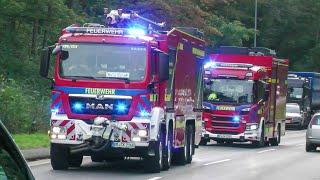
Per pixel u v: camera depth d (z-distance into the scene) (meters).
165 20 57.88
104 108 21.00
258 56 41.72
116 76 21.06
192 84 26.94
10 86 38.47
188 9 60.19
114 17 23.88
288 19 107.88
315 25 110.44
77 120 21.11
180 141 25.17
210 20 73.12
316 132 37.47
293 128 77.00
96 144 21.03
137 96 20.94
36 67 45.78
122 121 20.97
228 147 40.16
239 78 39.75
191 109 26.92
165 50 22.14
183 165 26.22
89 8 58.62
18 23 46.06
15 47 45.75
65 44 21.41
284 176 23.20
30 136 32.12
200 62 28.42
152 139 21.08
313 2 109.50
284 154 35.19
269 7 102.31
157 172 22.17
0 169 4.62
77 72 21.28
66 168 22.23
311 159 31.92
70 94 21.19
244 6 98.06
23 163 4.84
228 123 39.56
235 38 74.62
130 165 24.86
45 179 19.30
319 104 81.75
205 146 40.62
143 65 21.05
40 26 46.00
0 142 4.67
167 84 22.73
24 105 36.59
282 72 46.53
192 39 26.55
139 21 24.64
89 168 23.22
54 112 21.38
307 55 111.44
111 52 21.17
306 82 76.31
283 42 109.75
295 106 74.38
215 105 39.66
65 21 46.66
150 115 21.03
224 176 22.31
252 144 41.88
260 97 40.06
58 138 21.25
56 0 44.59
